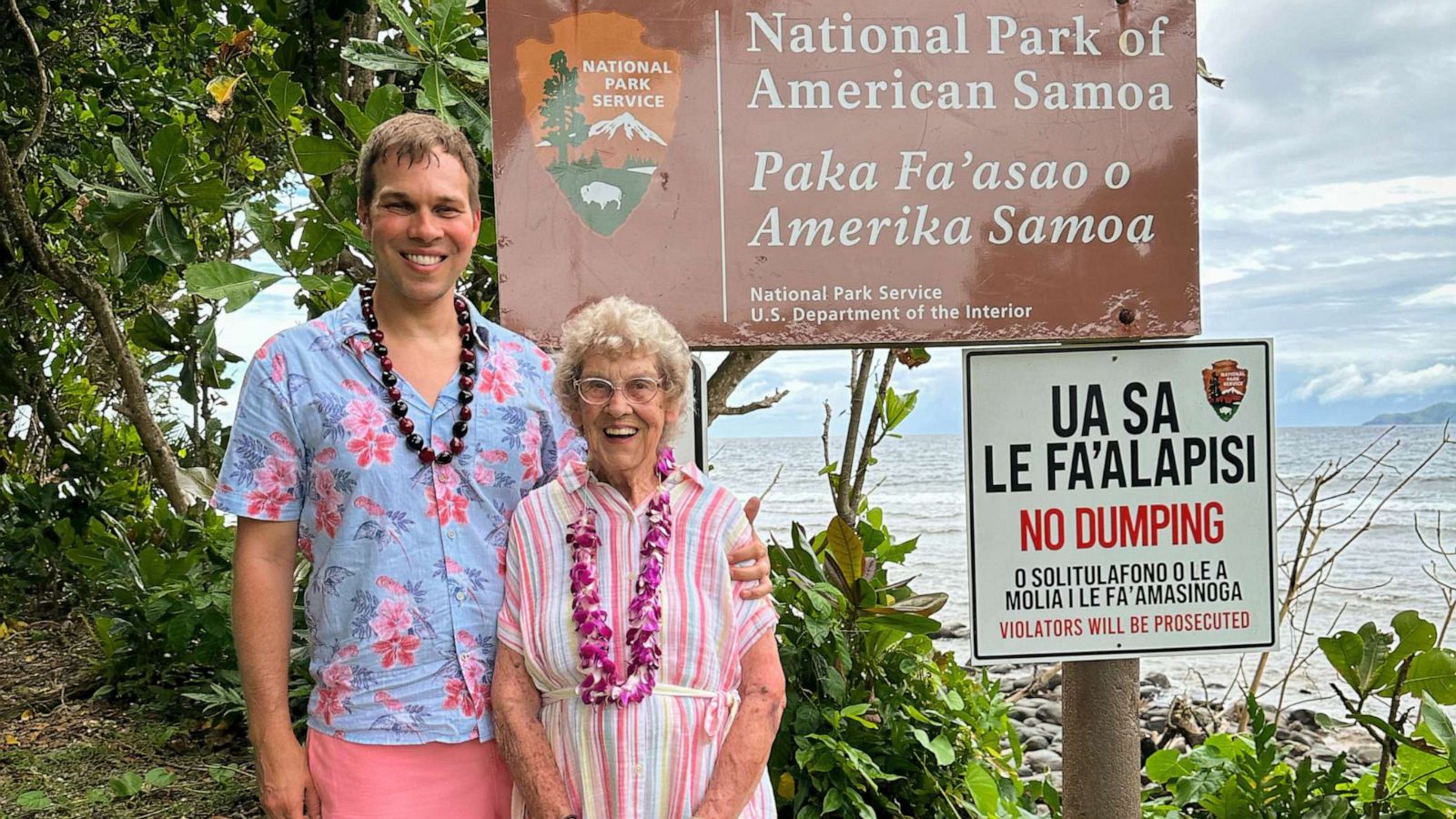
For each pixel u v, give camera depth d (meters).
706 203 2.74
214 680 4.49
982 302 2.84
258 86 4.80
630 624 1.91
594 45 2.70
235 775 3.82
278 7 4.50
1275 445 2.97
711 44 2.74
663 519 1.97
